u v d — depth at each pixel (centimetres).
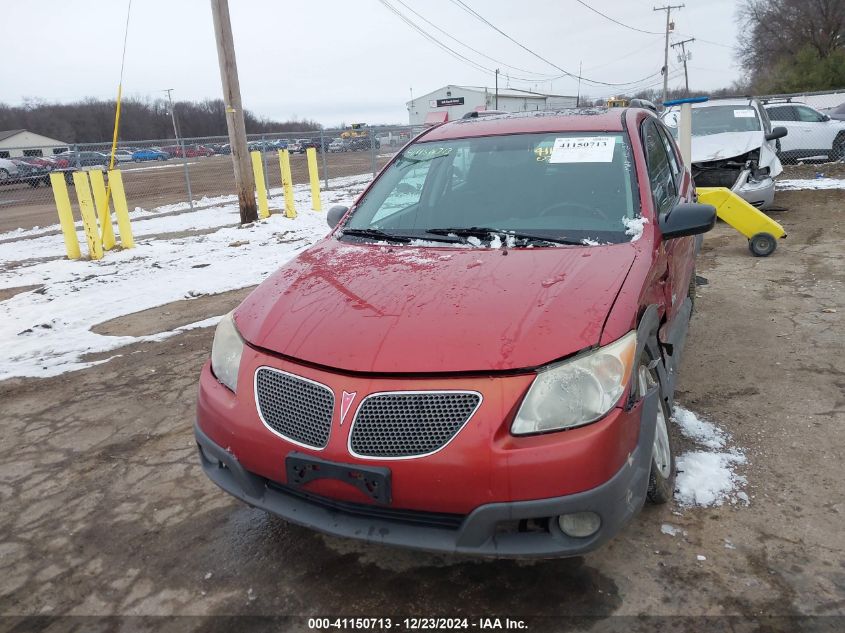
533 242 308
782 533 278
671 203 389
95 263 962
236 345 275
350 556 283
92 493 347
